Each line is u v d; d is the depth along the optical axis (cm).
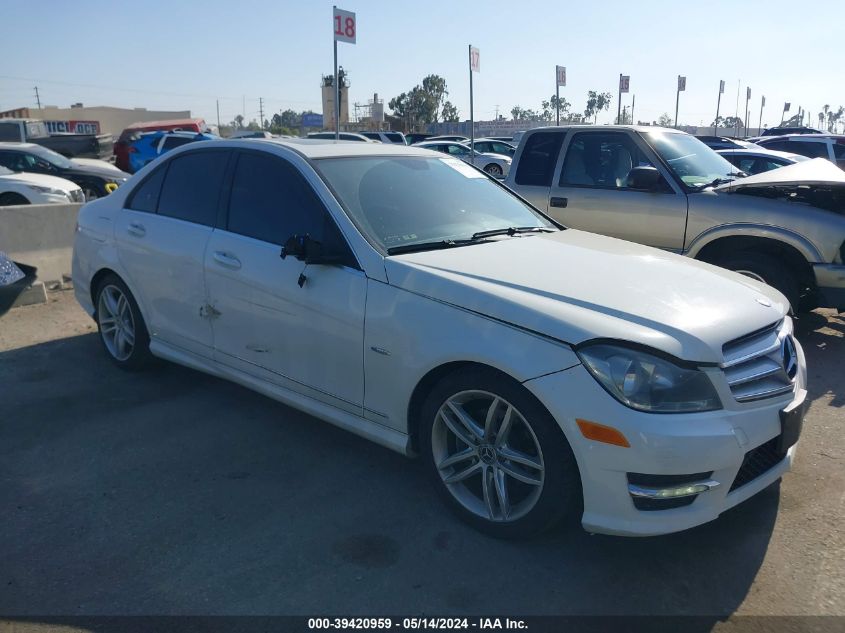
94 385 499
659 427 266
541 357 284
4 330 629
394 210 388
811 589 285
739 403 282
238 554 305
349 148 429
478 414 320
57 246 810
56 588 282
